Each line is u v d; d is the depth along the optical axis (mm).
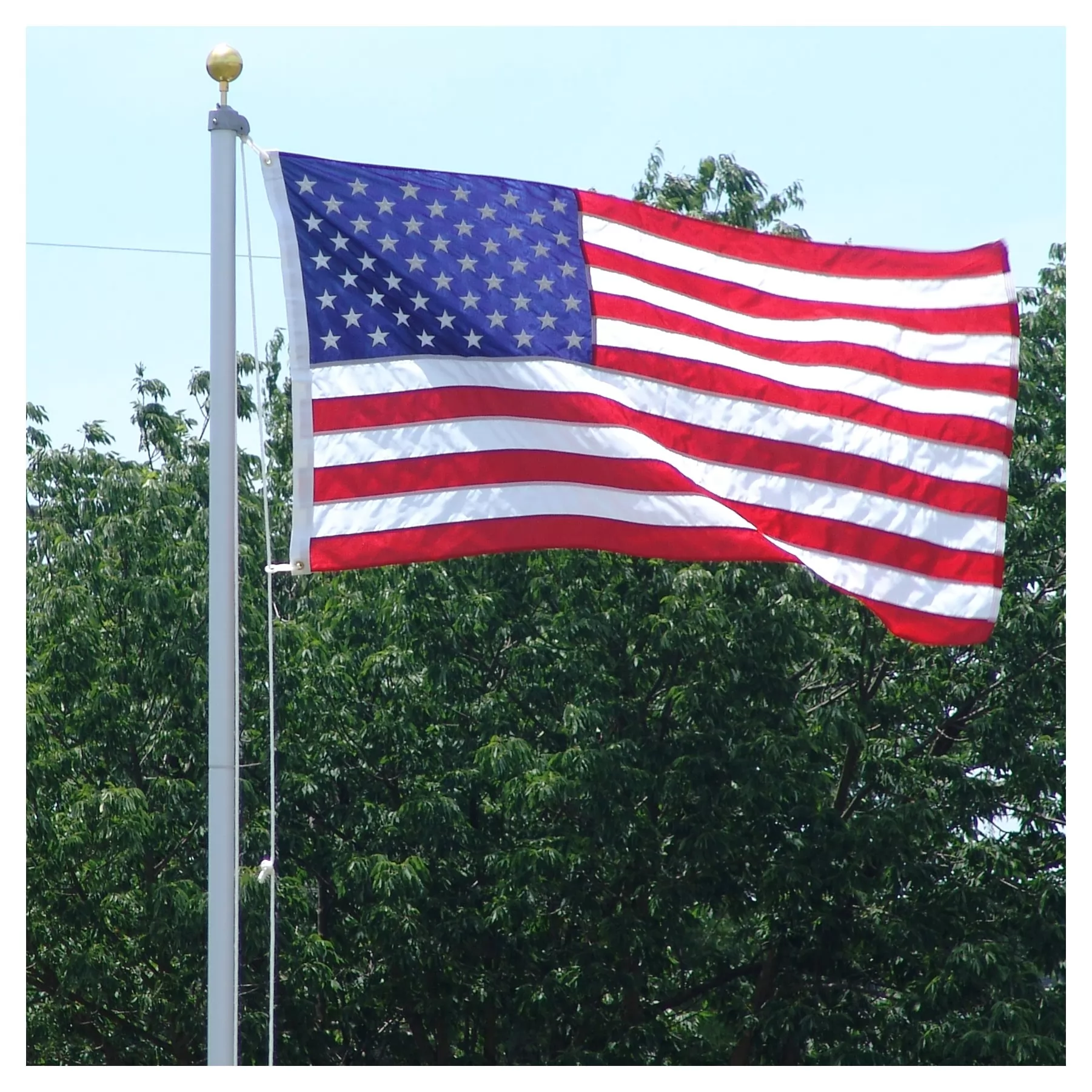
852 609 27188
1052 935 26844
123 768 27594
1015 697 27844
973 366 14898
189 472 29125
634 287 14578
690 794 26438
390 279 13711
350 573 28984
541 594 27297
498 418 13719
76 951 26797
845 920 27719
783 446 14586
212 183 12266
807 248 15109
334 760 27984
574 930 28641
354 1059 29016
